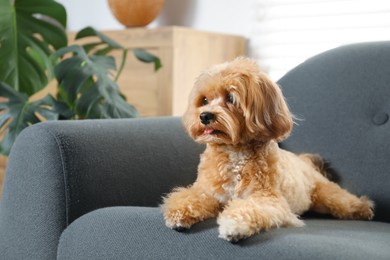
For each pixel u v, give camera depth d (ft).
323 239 3.63
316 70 5.99
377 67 5.65
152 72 7.52
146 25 8.18
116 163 4.84
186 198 4.10
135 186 4.96
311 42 7.84
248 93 4.23
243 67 4.37
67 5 10.10
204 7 8.72
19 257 4.73
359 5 7.45
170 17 9.03
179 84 7.46
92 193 4.64
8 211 4.86
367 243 3.77
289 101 6.04
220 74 4.34
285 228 3.93
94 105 6.08
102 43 7.00
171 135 5.46
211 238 3.72
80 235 4.31
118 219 4.17
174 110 7.41
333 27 7.66
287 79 6.18
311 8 7.80
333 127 5.71
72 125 4.75
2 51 6.85
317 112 5.84
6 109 6.05
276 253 3.47
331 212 4.99
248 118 4.17
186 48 7.51
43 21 7.07
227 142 4.24
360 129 5.55
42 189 4.58
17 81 6.92
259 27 8.27
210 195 4.28
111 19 9.59
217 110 4.19
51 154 4.55
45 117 6.09
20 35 6.95
